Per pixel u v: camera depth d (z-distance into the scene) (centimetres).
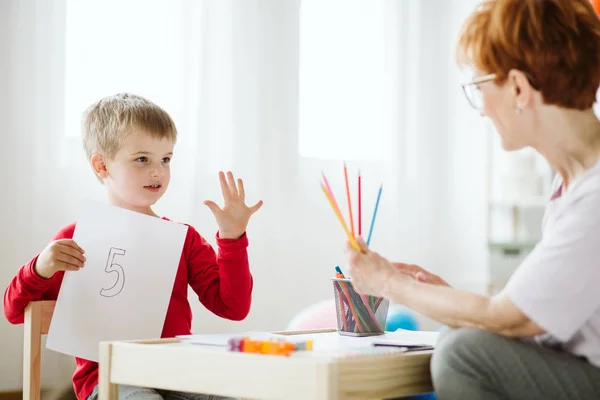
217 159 234
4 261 202
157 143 149
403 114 269
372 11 268
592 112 99
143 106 152
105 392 104
